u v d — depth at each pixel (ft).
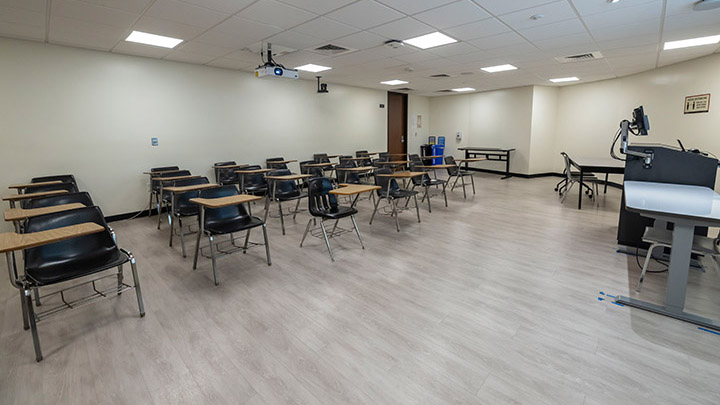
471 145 38.29
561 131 32.78
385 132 35.94
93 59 17.28
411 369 6.61
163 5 11.35
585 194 24.12
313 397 5.95
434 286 10.11
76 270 7.73
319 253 13.03
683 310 8.47
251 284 10.39
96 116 17.61
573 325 7.99
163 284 10.45
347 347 7.31
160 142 20.02
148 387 6.23
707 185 10.36
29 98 15.65
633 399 5.79
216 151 22.62
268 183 16.97
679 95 20.34
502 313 8.57
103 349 7.34
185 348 7.34
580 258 12.14
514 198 23.18
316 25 13.56
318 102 28.89
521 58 19.60
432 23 13.35
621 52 18.06
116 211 18.66
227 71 22.68
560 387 6.08
